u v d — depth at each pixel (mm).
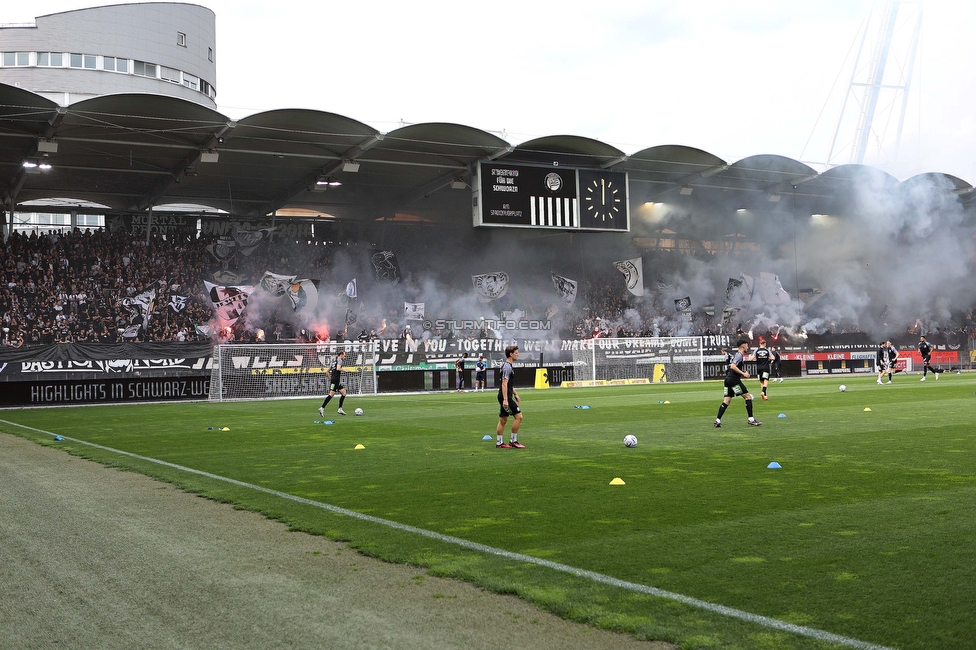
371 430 17781
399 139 36406
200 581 5785
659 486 9508
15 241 39969
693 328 51375
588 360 42344
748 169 44844
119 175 40594
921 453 11906
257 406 28141
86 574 6012
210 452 13914
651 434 15602
